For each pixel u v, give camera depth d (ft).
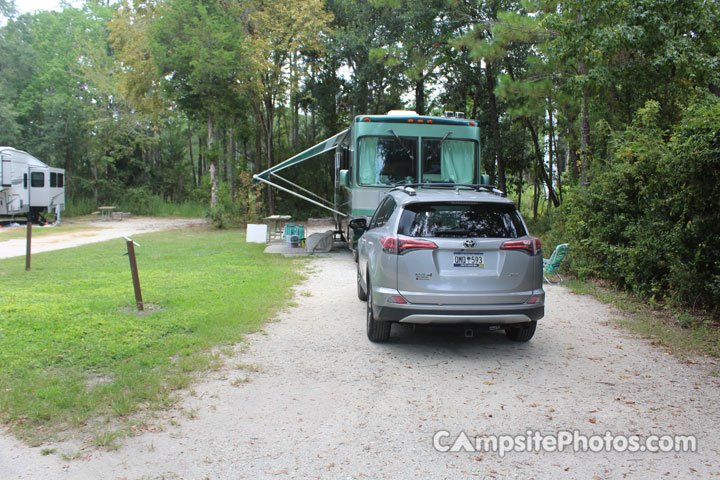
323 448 11.59
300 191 116.67
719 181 22.43
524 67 70.33
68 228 82.33
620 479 10.44
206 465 10.75
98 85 118.32
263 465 10.80
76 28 132.57
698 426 12.91
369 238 22.30
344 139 49.70
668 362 18.02
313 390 15.11
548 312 25.94
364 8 87.25
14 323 20.65
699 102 29.19
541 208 112.57
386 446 11.73
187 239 63.82
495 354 18.93
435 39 70.03
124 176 136.05
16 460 10.70
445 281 17.52
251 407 13.79
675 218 27.17
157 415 13.14
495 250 17.74
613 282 32.12
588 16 35.58
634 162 31.53
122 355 17.38
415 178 40.55
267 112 100.17
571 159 66.80
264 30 86.38
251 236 60.13
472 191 20.80
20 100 123.85
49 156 116.26
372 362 17.80
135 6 86.74
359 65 94.17
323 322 23.39
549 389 15.40
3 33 123.75
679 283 25.27
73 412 12.94
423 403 14.26
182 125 156.35
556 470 10.76
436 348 19.62
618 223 31.89
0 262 41.57
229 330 21.06
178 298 26.43
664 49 34.58
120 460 10.85
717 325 22.66
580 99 44.78
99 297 26.35
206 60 76.33
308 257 46.96
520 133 90.43
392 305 17.85
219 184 86.48
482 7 67.10
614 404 14.29
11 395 13.64
